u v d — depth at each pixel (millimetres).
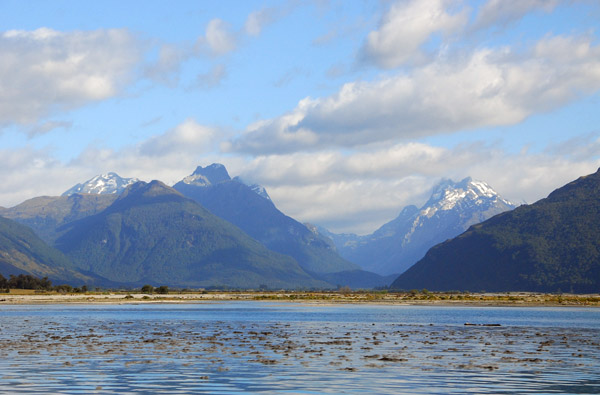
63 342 74312
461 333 92250
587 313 161500
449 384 45781
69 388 43500
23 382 45750
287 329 98812
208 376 48688
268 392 42469
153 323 111875
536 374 50656
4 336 82438
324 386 44719
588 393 42781
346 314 152375
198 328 99500
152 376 48594
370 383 45969
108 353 63062
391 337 84750
